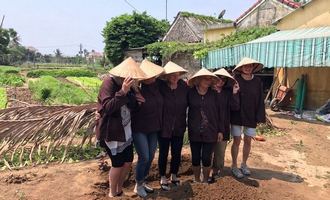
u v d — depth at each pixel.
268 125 5.74
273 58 6.93
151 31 20.50
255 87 3.36
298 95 7.45
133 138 2.88
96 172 3.57
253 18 11.95
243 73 3.37
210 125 3.09
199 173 3.27
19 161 3.98
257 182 3.31
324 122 6.57
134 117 2.85
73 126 4.13
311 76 7.70
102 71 26.80
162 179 3.13
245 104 3.34
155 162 3.66
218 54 9.05
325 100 7.55
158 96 2.90
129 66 2.64
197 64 11.79
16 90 14.01
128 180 3.42
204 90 3.12
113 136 2.65
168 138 3.02
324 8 7.79
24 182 3.32
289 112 7.55
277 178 3.59
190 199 2.86
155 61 15.41
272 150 4.61
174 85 3.01
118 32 20.38
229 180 3.11
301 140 5.16
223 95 3.19
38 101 10.31
